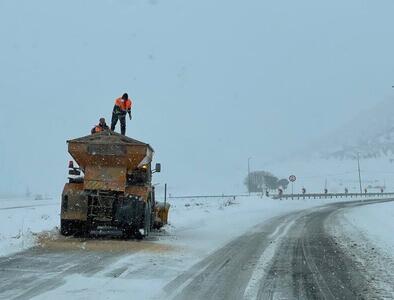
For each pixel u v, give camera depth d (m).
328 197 68.38
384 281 8.55
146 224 13.92
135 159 13.61
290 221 24.73
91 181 13.64
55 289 7.28
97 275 8.36
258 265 10.11
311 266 10.08
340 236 16.52
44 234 14.06
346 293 7.63
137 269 9.05
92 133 15.13
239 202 47.66
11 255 10.23
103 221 13.59
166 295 7.24
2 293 7.00
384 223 21.44
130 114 16.47
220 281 8.36
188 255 11.14
